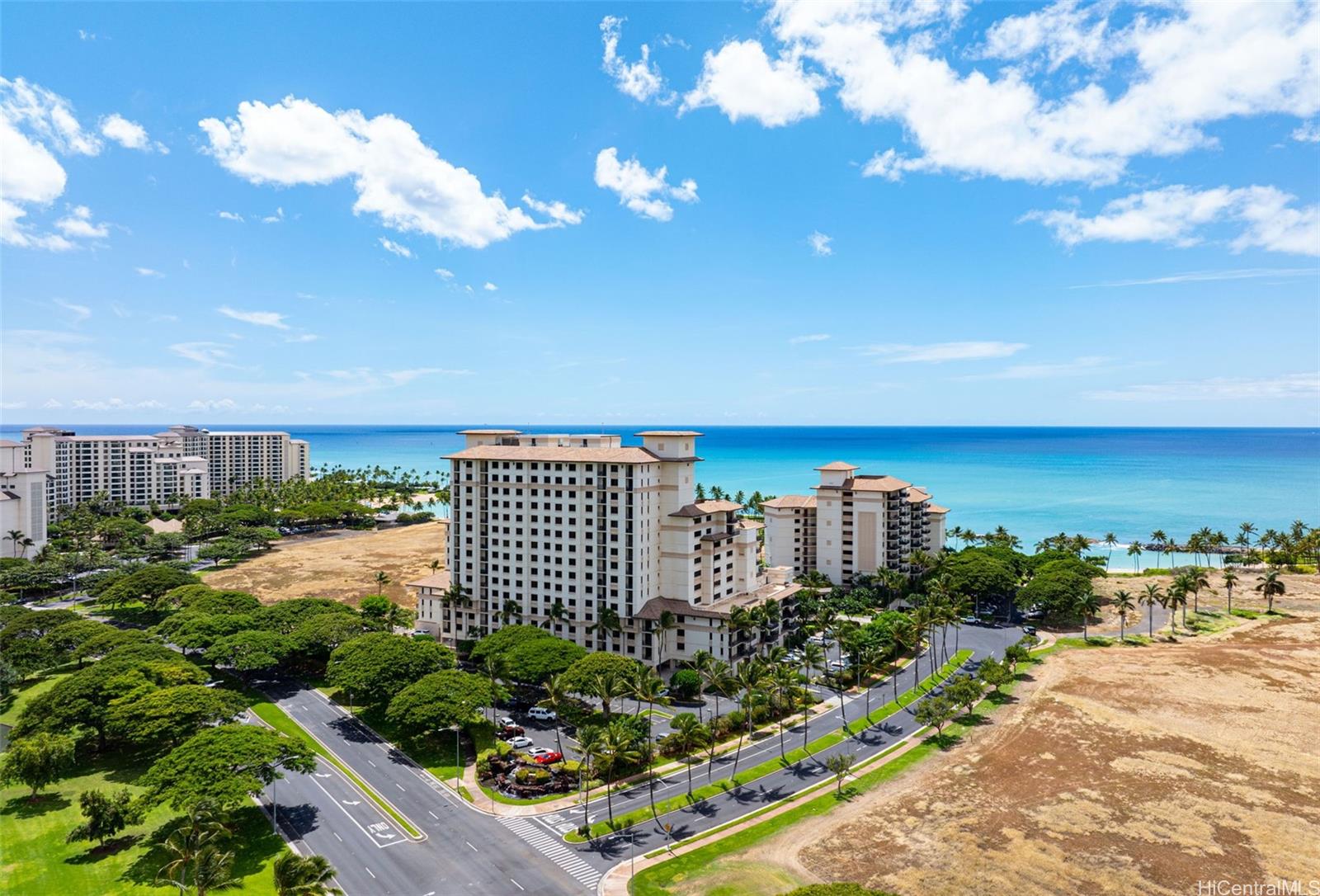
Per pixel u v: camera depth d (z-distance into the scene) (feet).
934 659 524.93
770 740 387.55
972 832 288.51
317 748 371.15
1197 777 331.57
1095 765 345.92
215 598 545.85
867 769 350.02
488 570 545.44
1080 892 249.55
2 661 423.23
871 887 253.44
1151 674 477.77
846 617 631.15
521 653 431.43
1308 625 596.70
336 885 256.93
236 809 304.91
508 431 601.21
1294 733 380.17
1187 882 254.27
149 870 260.01
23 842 277.23
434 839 289.53
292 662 495.82
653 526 510.99
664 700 446.19
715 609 495.82
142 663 387.96
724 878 261.03
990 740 378.32
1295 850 273.13
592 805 317.42
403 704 361.92
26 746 302.25
